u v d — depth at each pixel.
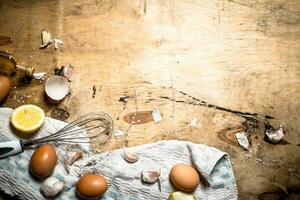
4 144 0.66
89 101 0.72
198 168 0.67
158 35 0.77
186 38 0.78
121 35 0.77
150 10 0.79
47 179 0.65
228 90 0.75
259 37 0.79
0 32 0.75
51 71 0.74
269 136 0.72
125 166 0.68
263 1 0.82
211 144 0.72
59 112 0.71
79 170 0.67
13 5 0.77
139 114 0.72
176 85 0.74
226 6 0.81
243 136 0.72
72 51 0.75
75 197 0.66
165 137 0.71
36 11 0.77
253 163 0.71
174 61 0.76
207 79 0.75
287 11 0.81
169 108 0.73
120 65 0.75
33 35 0.75
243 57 0.78
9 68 0.73
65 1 0.78
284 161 0.72
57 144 0.69
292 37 0.80
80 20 0.77
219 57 0.77
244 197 0.70
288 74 0.77
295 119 0.74
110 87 0.73
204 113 0.73
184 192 0.66
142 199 0.66
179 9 0.80
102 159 0.68
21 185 0.65
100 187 0.64
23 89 0.72
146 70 0.75
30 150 0.67
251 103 0.74
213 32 0.79
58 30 0.76
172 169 0.66
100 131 0.71
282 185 0.71
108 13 0.78
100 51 0.75
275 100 0.75
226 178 0.68
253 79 0.76
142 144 0.71
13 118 0.67
